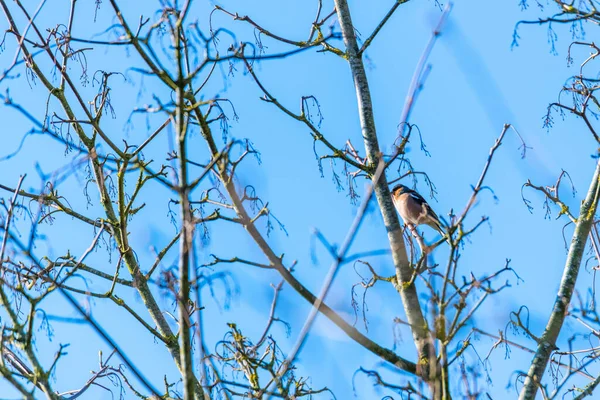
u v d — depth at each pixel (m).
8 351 10.33
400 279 11.27
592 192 12.81
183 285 8.75
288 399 10.21
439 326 9.01
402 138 10.45
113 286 12.72
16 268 10.89
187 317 8.75
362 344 10.58
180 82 8.98
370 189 8.09
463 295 9.00
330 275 8.09
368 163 12.33
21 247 9.80
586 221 12.60
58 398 9.69
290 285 10.52
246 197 10.88
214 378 10.20
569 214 12.77
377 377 9.50
